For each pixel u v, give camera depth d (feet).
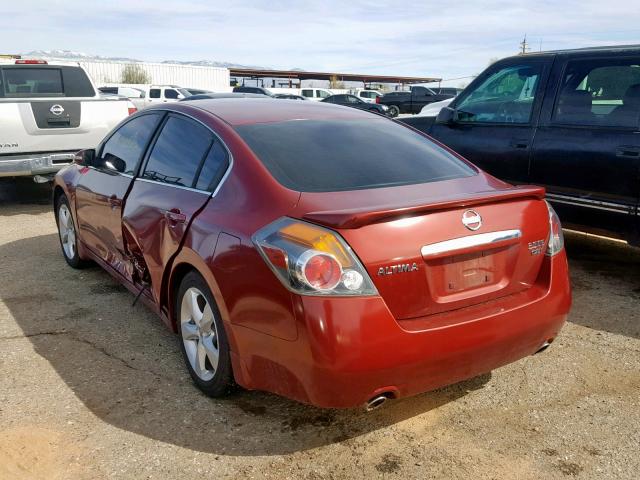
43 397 10.65
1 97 25.96
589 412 10.41
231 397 10.64
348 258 8.20
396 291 8.45
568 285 10.32
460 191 10.05
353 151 10.85
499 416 10.28
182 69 153.48
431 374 8.73
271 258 8.55
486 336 9.02
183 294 10.92
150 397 10.69
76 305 14.98
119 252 14.01
